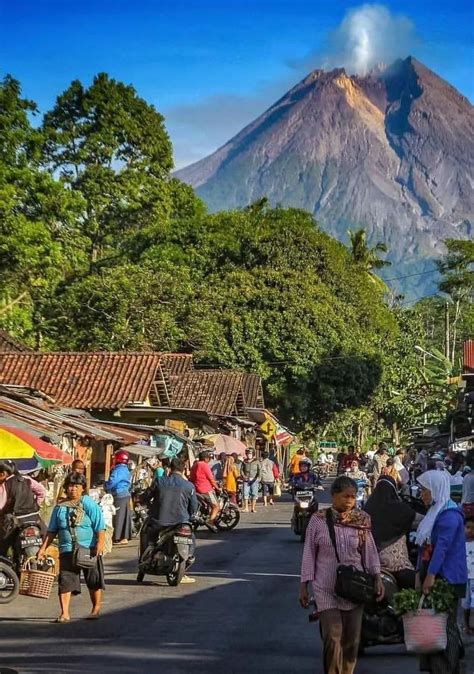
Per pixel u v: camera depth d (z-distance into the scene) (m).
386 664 11.68
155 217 75.31
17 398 27.08
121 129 76.06
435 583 9.62
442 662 9.75
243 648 12.28
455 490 24.95
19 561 16.48
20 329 51.03
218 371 52.00
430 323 122.12
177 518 18.09
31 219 52.88
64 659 11.50
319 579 9.59
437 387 79.56
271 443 57.78
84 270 64.69
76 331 55.66
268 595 16.84
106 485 25.50
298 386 60.22
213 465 37.88
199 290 58.81
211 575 19.59
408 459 50.56
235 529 30.91
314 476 27.66
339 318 61.91
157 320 55.12
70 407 35.78
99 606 14.48
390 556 12.19
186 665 11.25
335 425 76.75
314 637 13.05
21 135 58.44
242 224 64.50
